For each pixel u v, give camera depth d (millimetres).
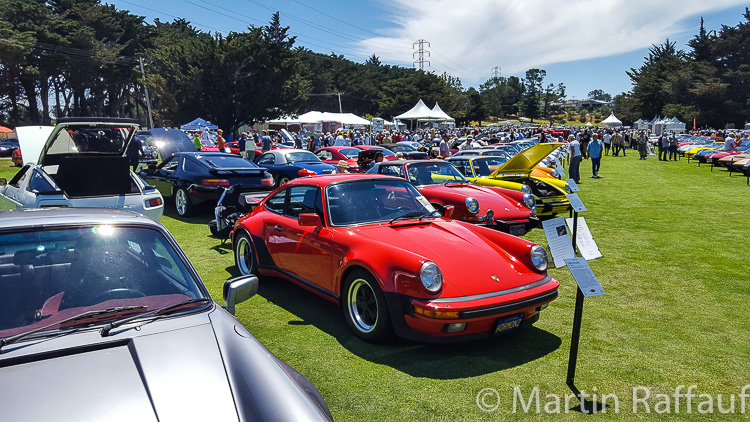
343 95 119500
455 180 8812
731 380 3523
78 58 59562
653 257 7090
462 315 3527
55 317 2191
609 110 182375
